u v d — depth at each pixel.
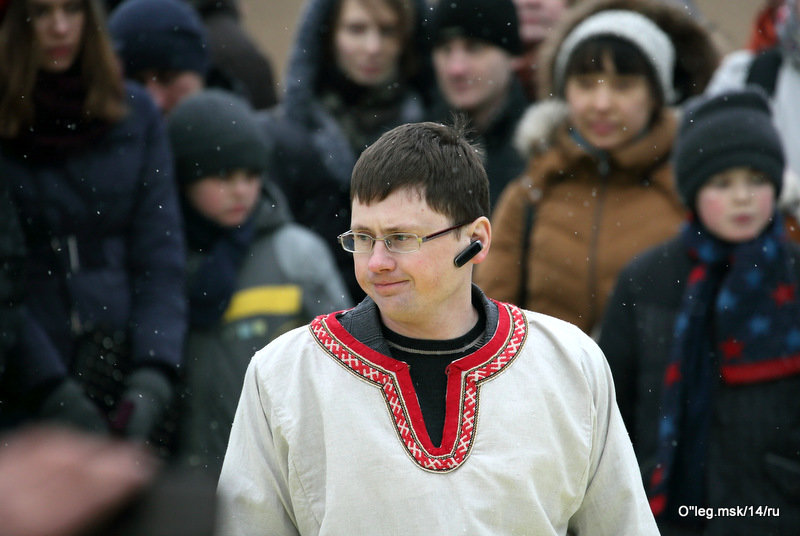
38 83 12.25
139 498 2.22
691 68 14.55
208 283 12.78
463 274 7.32
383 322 7.52
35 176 12.30
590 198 13.55
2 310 11.45
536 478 7.12
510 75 15.59
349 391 7.23
